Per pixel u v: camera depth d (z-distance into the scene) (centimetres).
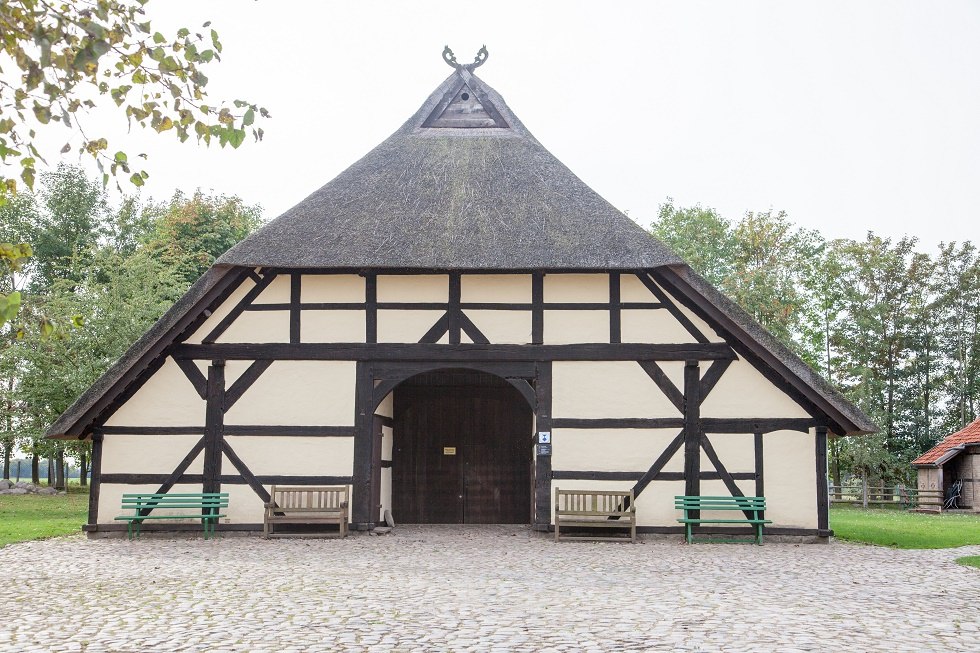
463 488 1697
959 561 1083
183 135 502
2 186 513
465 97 1636
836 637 602
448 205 1438
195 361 1389
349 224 1398
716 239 3709
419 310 1408
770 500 1352
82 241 3694
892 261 4078
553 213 1423
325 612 692
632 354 1391
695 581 884
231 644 577
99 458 1362
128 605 728
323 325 1401
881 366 4097
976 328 4147
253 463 1369
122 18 466
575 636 600
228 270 1362
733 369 1379
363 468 1374
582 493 1337
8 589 816
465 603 736
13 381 2573
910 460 3881
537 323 1404
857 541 1393
